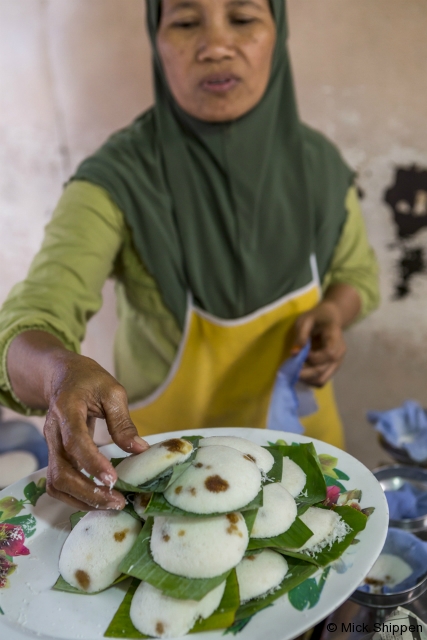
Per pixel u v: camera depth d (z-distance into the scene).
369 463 1.83
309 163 1.12
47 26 1.62
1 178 1.78
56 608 0.50
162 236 1.04
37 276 0.90
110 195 1.00
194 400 1.12
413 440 0.86
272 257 1.08
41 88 1.68
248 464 0.53
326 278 1.23
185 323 1.09
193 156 1.05
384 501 0.56
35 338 0.73
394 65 1.56
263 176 1.05
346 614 0.55
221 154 1.02
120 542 0.51
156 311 1.09
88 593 0.51
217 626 0.45
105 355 1.86
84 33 1.62
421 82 1.56
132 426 0.56
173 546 0.48
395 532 0.62
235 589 0.47
